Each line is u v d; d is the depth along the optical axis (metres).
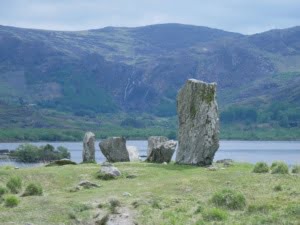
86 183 34.97
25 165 106.12
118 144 51.25
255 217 25.14
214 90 43.91
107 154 51.19
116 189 33.28
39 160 119.06
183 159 43.59
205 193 30.81
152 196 30.58
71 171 39.22
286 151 170.25
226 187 31.05
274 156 132.38
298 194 28.75
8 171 38.19
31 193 32.59
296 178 33.62
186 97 44.44
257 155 138.62
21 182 34.69
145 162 46.81
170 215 26.22
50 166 44.78
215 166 41.28
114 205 28.53
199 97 43.81
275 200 27.77
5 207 29.30
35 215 27.27
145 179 36.53
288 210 25.42
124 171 39.38
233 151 169.25
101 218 26.39
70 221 26.44
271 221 24.31
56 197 31.56
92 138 52.97
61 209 28.33
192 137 43.47
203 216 25.75
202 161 42.69
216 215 25.66
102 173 37.66
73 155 142.25
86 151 52.50
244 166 42.06
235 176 34.97
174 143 47.69
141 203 28.66
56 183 36.03
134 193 31.70
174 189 32.28
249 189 31.03
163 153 46.69
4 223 25.72
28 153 119.19
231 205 27.55
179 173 38.09
